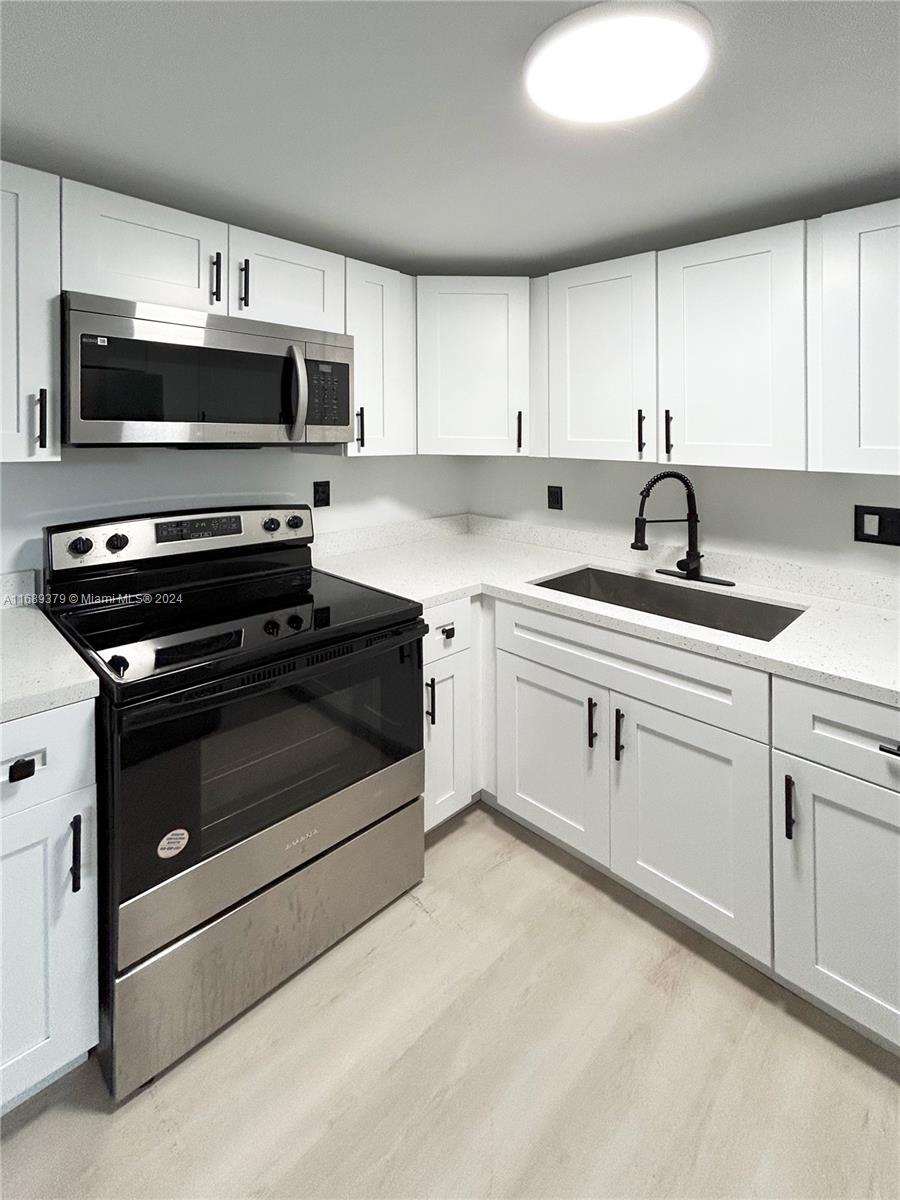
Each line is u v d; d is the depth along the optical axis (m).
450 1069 1.51
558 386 2.41
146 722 1.40
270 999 1.70
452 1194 1.27
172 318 1.72
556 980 1.76
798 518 2.13
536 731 2.24
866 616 1.92
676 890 1.89
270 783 1.66
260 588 2.19
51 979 1.38
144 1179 1.29
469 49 1.18
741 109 1.38
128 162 1.64
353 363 2.19
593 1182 1.29
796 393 1.82
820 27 1.11
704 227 2.13
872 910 1.50
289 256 2.02
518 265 2.55
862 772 1.47
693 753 1.81
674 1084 1.47
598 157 1.61
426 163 1.65
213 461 2.27
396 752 2.00
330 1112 1.42
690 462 2.07
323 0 1.04
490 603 2.36
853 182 1.76
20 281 1.52
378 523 2.87
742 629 2.18
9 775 1.28
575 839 2.16
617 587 2.54
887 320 1.65
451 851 2.30
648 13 1.05
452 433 2.53
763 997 1.70
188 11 1.07
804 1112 1.41
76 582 1.87
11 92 1.32
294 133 1.49
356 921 1.92
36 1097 1.44
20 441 1.55
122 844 1.40
